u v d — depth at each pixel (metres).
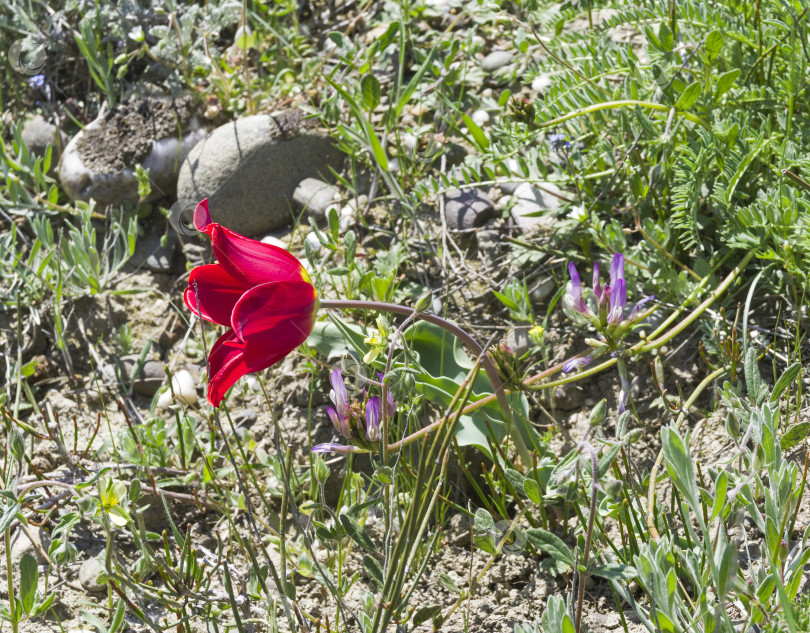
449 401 2.54
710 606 1.88
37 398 3.19
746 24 3.05
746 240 2.62
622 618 2.01
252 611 2.30
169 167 3.68
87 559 2.59
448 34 3.87
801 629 1.79
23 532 2.62
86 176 3.65
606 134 3.14
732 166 2.69
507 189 3.33
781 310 2.75
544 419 2.76
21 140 3.59
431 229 3.32
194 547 2.61
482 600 2.33
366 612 2.15
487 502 2.46
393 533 2.41
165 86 3.93
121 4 4.10
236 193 3.49
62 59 4.21
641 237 2.99
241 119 3.62
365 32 4.14
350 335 2.73
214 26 4.03
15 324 3.38
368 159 3.54
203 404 3.08
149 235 3.64
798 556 1.89
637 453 2.57
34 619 2.39
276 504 2.71
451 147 3.53
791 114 2.77
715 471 1.92
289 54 4.10
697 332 2.77
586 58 3.13
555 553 1.89
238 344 1.91
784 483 1.87
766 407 1.95
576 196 3.15
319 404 2.92
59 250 3.45
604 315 2.10
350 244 2.85
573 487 1.86
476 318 3.04
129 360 3.24
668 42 2.78
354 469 2.74
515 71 3.74
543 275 3.08
